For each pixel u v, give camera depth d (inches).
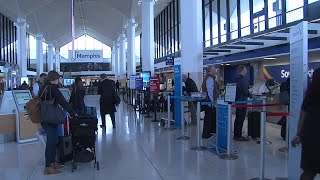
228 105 230.8
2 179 196.1
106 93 376.5
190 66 424.5
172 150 261.0
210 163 220.2
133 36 1028.5
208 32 764.0
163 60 1127.6
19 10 1032.2
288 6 473.1
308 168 125.5
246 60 562.3
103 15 1492.4
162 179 189.5
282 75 515.8
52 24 1552.7
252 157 233.1
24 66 1071.6
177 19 953.5
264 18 530.3
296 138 131.2
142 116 510.9
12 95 319.6
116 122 442.9
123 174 201.2
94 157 215.6
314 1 418.9
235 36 629.6
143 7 728.3
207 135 301.6
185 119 406.0
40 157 249.0
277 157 231.1
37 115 205.2
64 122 224.1
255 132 291.0
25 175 203.6
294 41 158.1
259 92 374.0
